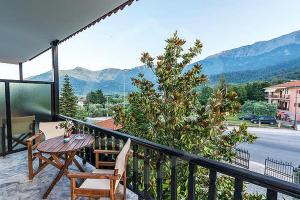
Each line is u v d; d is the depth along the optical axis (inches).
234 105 134.4
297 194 41.8
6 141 193.0
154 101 167.5
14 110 200.8
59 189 122.3
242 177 53.1
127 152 92.6
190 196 70.9
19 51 283.1
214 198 62.5
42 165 134.8
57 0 137.3
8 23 177.0
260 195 130.3
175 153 76.7
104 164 116.2
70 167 157.8
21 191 119.6
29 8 147.9
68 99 1047.6
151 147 90.9
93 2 142.2
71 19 171.3
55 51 232.2
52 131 172.2
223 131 143.6
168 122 152.6
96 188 89.8
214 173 62.6
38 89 221.0
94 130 147.9
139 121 178.1
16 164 165.6
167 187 132.0
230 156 143.9
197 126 138.6
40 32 201.6
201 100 155.5
